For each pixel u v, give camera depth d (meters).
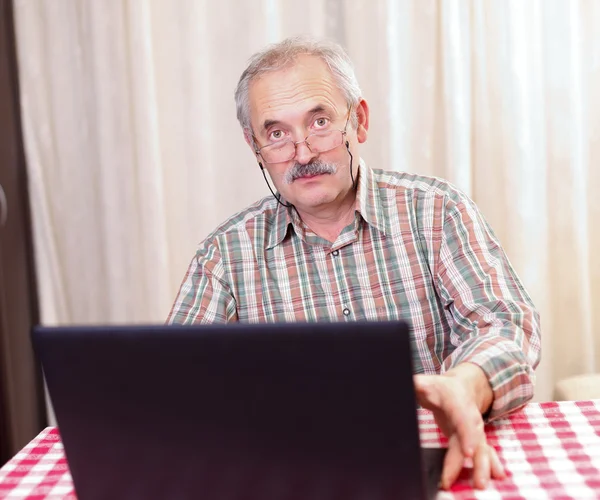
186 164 2.67
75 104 2.68
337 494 0.86
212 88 2.65
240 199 2.71
